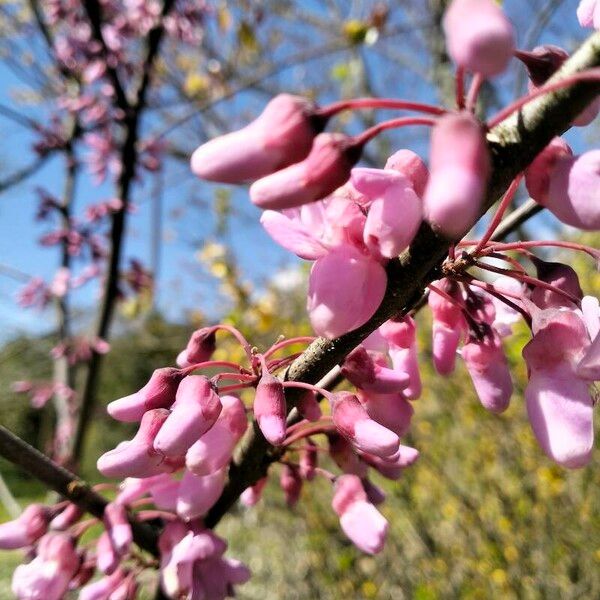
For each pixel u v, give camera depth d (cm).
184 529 7
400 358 6
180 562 7
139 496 7
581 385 5
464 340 6
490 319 6
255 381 6
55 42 23
